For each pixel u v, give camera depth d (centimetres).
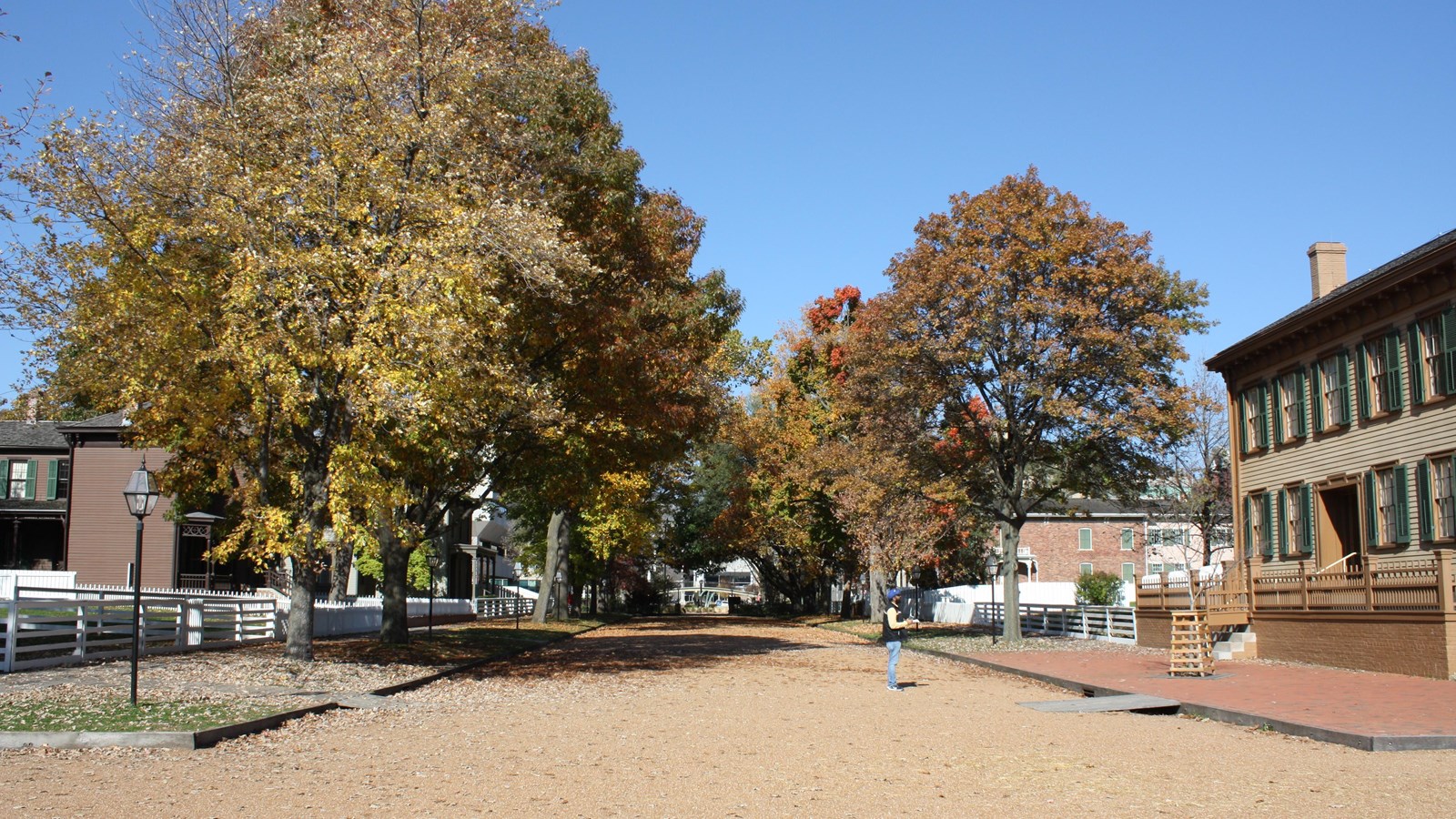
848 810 947
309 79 2072
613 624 6081
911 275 3369
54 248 1941
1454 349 2302
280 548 1964
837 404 4025
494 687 2119
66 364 2025
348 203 2017
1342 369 2742
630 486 4984
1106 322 3225
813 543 5975
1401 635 2155
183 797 986
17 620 1908
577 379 2625
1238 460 3341
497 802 983
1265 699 1720
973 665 2794
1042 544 6006
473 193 2170
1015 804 964
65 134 1861
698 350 3148
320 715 1591
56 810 916
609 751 1291
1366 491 2620
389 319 1902
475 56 2305
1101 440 3344
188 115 2111
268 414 2053
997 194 3272
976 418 3462
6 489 4725
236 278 1908
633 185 2620
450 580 6116
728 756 1248
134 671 1478
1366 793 995
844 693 2044
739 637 4391
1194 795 996
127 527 4516
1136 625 3297
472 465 2656
